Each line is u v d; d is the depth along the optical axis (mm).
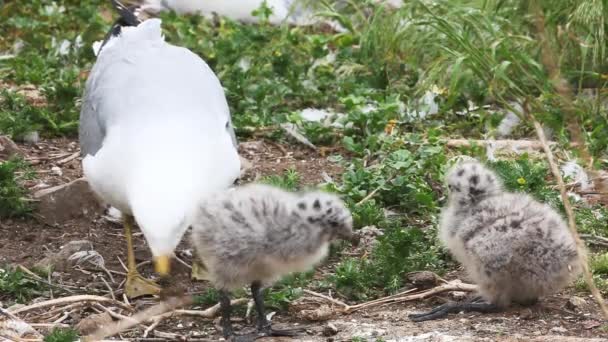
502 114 16125
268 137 15805
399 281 11359
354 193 13469
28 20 19375
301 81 17344
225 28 19234
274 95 16703
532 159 14570
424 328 10242
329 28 19828
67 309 11047
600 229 12570
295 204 10062
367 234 12641
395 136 15234
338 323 10516
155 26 12891
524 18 16781
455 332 10078
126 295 11500
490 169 12094
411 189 13383
